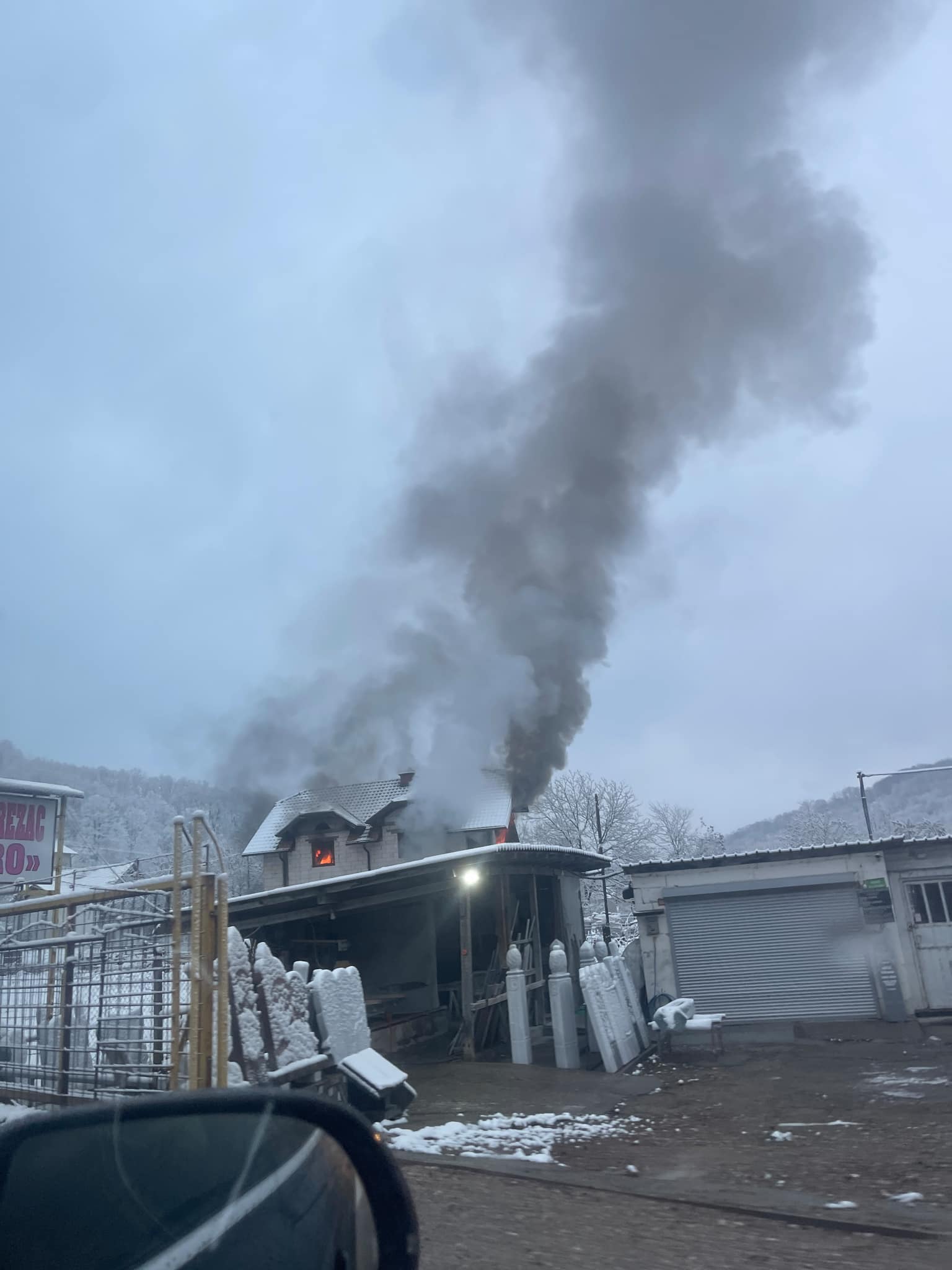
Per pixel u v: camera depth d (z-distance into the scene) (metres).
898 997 15.97
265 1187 2.00
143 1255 1.79
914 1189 6.17
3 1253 1.75
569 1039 12.99
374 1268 2.21
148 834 68.94
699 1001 16.97
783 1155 7.48
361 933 19.62
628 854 46.31
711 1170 7.00
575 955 19.27
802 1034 15.25
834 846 16.91
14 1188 1.79
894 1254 4.76
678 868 17.69
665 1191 6.22
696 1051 14.24
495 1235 5.14
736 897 17.28
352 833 32.62
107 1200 1.86
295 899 15.75
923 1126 8.20
